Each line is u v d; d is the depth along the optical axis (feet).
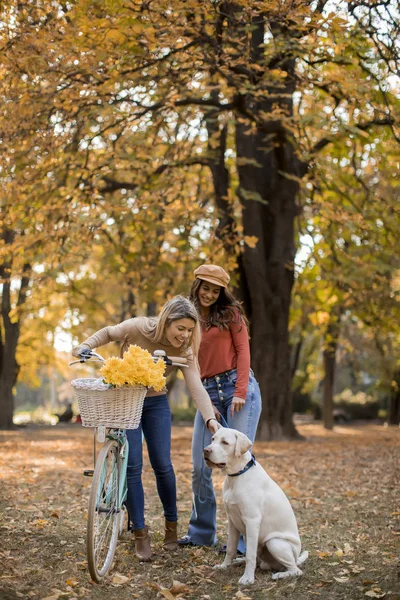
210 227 52.80
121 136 44.34
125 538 19.90
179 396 169.27
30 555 17.85
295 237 63.16
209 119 45.55
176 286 58.80
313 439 56.13
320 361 117.29
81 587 15.44
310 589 15.72
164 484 18.83
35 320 90.43
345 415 116.37
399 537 20.53
